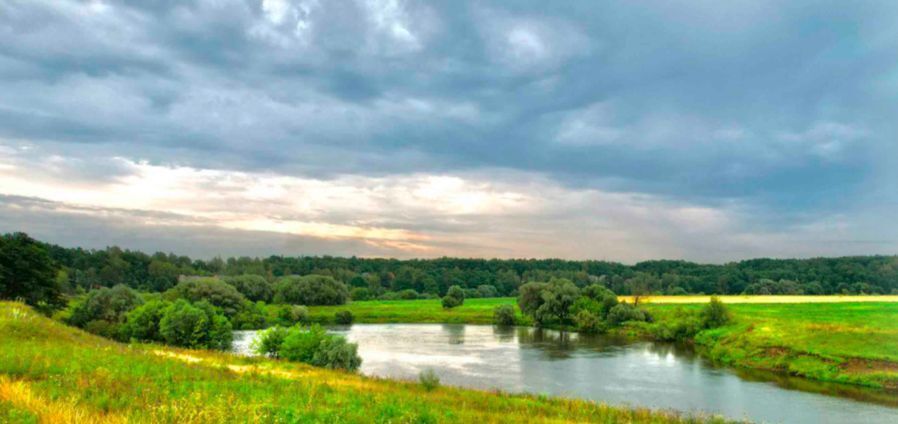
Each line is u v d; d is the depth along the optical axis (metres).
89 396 18.47
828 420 47.56
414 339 108.38
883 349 71.19
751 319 104.31
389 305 179.00
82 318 94.12
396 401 24.86
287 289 175.38
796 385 63.19
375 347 95.25
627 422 28.56
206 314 77.94
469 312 158.50
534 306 139.25
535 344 100.69
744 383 64.06
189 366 29.59
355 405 21.56
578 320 124.88
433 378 38.38
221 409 17.39
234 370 31.17
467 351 90.31
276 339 60.75
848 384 63.66
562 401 34.00
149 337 80.69
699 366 76.50
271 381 27.17
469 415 22.84
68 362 24.66
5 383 17.11
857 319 101.38
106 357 27.95
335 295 179.12
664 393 57.81
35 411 14.20
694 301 165.00
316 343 56.78
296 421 17.48
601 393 57.41
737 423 36.91
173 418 16.06
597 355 86.81
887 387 61.59
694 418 35.12
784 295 197.88
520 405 29.59
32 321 35.75
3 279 80.69
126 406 17.53
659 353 89.69
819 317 107.75
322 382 29.08
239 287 173.25
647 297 178.25
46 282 87.06
